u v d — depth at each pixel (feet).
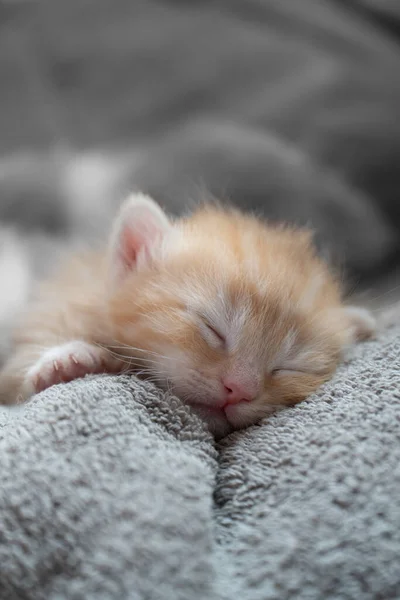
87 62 1.38
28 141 1.32
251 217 0.78
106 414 0.51
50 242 0.98
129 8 1.43
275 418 0.57
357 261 1.05
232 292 0.60
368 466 0.49
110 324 0.64
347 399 0.55
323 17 1.42
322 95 1.29
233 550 0.47
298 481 0.49
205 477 0.49
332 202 1.09
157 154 1.15
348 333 0.67
